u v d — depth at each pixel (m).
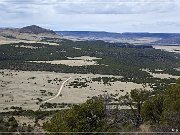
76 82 168.75
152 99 52.31
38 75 185.12
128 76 198.62
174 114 37.59
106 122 33.31
